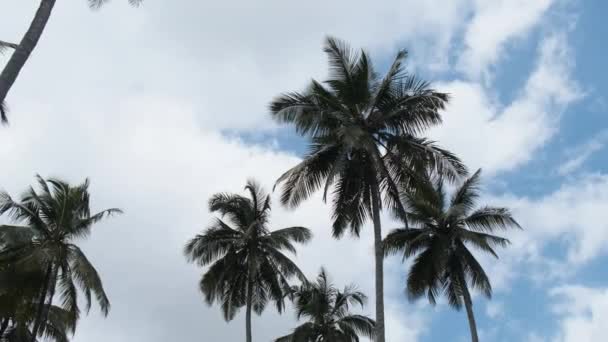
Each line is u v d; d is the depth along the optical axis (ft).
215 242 119.55
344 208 84.33
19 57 36.73
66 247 96.99
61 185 101.24
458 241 119.14
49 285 93.81
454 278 121.19
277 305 124.06
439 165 78.48
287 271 121.19
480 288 117.91
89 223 100.22
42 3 39.96
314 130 83.41
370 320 141.59
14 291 88.63
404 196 115.85
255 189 126.41
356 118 83.97
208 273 118.73
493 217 117.08
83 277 94.99
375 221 80.53
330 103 83.61
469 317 114.52
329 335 139.44
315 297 143.23
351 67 84.17
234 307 123.54
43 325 105.91
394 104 82.48
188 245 119.34
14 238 93.45
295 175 83.56
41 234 98.43
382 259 77.82
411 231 117.70
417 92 82.12
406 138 81.82
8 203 95.35
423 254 117.80
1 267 92.22
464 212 112.68
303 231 121.60
